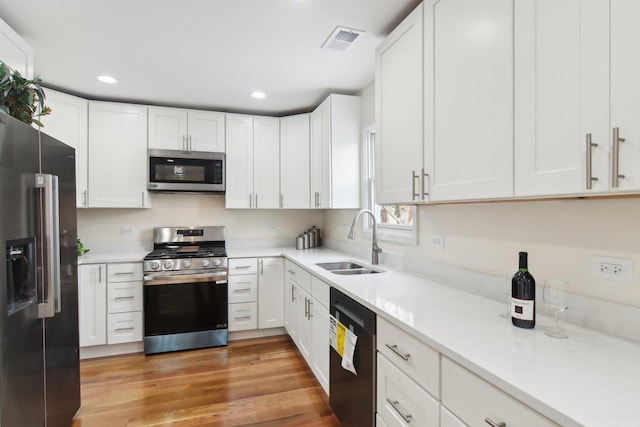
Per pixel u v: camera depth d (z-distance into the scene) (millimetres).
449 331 1136
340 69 2541
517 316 1184
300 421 2000
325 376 2100
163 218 3561
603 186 845
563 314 1265
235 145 3459
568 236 1253
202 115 3365
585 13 885
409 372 1209
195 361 2814
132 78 2674
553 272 1309
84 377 2533
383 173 1948
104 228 3385
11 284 1367
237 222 3805
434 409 1071
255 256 3287
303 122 3412
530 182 1048
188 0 1711
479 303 1483
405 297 1585
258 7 1775
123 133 3127
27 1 1701
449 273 1856
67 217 1852
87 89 2896
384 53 1935
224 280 3143
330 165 2885
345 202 2928
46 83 2754
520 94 1081
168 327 2988
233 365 2734
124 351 2988
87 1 1709
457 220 1823
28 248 1477
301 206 3408
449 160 1414
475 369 898
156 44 2152
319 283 2229
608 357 945
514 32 1102
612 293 1118
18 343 1359
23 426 1395
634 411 688
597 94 857
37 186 1492
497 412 842
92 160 3035
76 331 1980
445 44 1433
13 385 1322
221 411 2098
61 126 2832
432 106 1520
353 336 1652
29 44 2123
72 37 2055
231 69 2529
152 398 2242
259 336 3383
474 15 1273
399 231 2443
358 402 1602
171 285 3002
